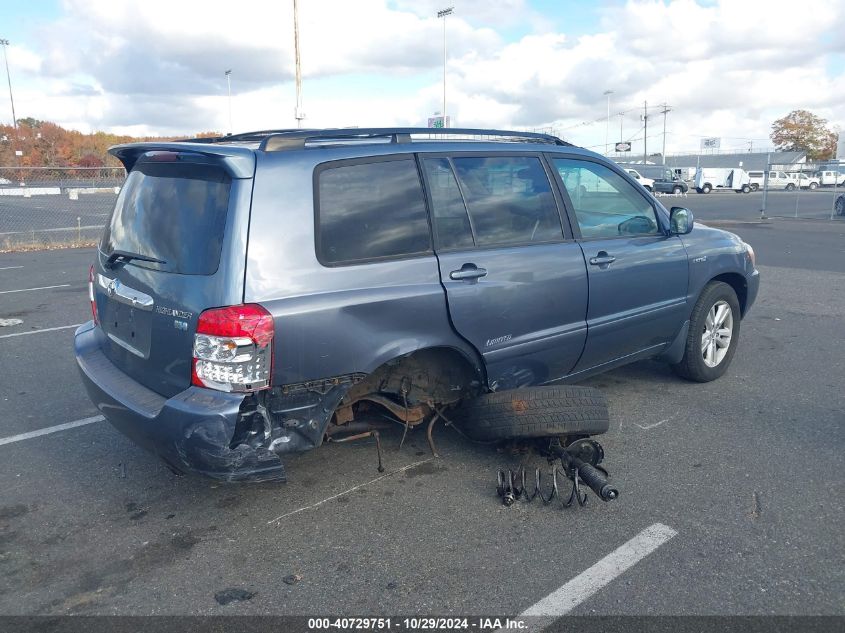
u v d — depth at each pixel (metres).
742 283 6.05
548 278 4.33
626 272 4.82
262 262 3.29
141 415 3.43
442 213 3.98
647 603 3.04
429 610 3.03
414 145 3.96
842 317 8.38
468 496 4.02
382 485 4.16
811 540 3.50
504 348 4.19
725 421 5.04
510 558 3.39
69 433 5.02
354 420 4.10
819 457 4.43
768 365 6.39
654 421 5.05
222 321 3.18
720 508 3.82
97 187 26.47
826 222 24.47
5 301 9.98
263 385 3.27
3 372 6.47
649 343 5.25
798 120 84.06
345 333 3.48
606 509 3.84
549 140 4.75
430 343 3.83
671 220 5.27
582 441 4.01
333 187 3.58
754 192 56.50
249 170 3.34
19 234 19.98
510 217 4.30
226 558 3.45
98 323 4.24
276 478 3.41
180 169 3.66
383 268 3.66
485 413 4.08
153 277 3.52
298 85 25.86
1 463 4.54
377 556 3.44
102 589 3.22
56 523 3.80
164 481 4.27
